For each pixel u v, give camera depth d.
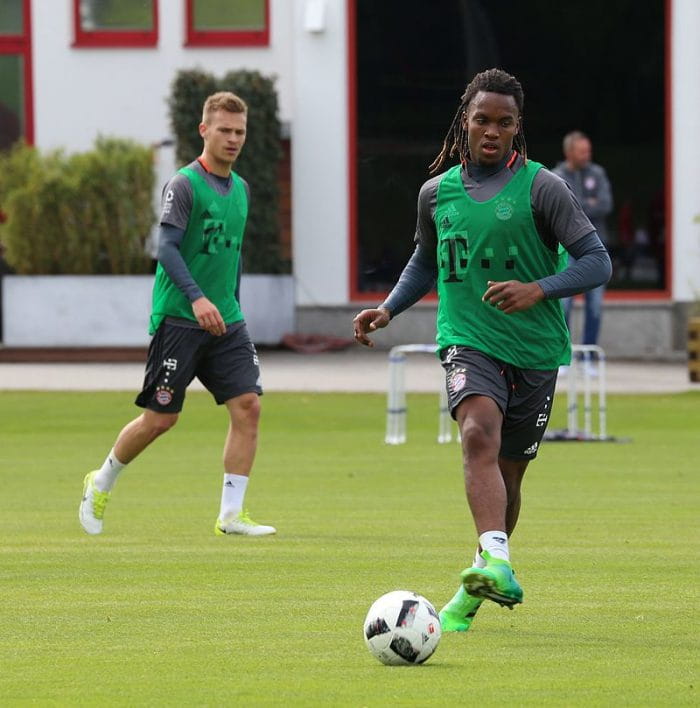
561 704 16.64
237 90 69.00
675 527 30.70
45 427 49.81
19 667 18.70
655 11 71.62
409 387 59.09
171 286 29.59
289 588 24.12
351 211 73.56
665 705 16.61
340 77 73.12
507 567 19.33
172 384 29.59
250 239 70.12
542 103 72.31
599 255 20.59
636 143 72.06
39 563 26.55
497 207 20.89
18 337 67.81
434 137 73.06
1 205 68.81
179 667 18.66
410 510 33.34
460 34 72.62
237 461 30.05
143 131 74.69
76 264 68.00
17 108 75.06
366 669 18.52
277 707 16.55
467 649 19.75
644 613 22.08
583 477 39.09
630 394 57.09
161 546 28.47
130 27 74.69
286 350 72.19
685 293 71.94
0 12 74.81
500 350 20.83
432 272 22.45
